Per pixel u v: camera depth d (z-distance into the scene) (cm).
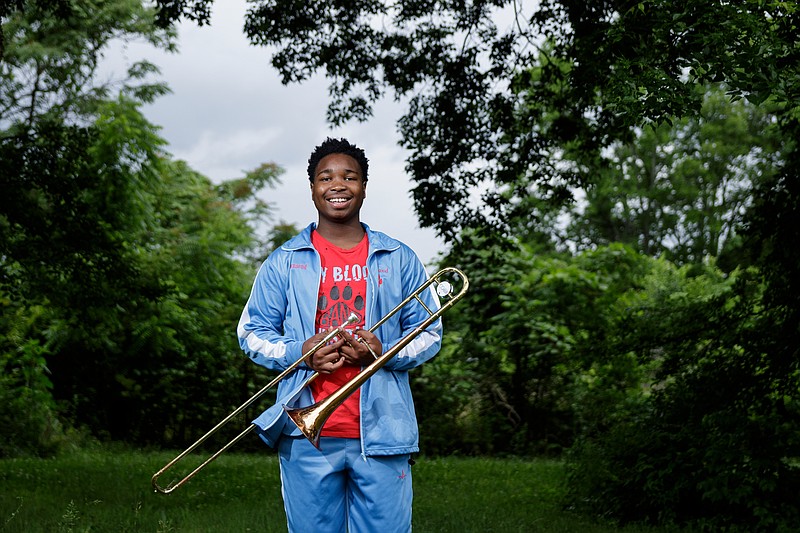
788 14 562
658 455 802
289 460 346
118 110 1833
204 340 1828
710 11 532
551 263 1817
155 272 1747
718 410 846
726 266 2856
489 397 1748
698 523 753
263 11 1112
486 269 1730
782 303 862
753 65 519
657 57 568
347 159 356
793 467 777
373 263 354
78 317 1216
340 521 346
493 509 827
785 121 829
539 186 1209
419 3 1132
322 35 1142
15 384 1513
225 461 1297
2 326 1505
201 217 2525
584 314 1672
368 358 336
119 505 783
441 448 1694
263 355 348
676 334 913
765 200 848
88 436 1639
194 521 704
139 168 1809
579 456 873
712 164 3966
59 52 2447
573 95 720
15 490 886
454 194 1148
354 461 340
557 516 804
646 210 4069
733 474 727
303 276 352
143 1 2592
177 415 1823
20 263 1107
